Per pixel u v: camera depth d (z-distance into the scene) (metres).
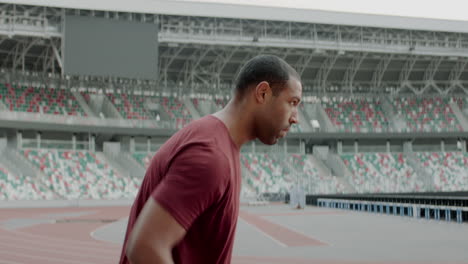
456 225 20.42
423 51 49.06
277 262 11.43
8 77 44.28
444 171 49.00
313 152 51.81
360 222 22.52
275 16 43.97
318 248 13.77
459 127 52.41
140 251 1.59
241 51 48.28
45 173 40.47
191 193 1.62
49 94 45.41
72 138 46.09
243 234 17.77
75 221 24.27
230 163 1.74
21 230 19.61
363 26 46.31
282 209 34.66
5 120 40.50
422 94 55.38
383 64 53.53
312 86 54.62
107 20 39.72
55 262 11.73
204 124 1.83
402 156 51.22
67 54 38.66
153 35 40.84
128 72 40.00
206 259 1.81
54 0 38.38
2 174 38.00
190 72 51.00
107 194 40.91
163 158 1.79
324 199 37.47
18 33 38.28
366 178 47.91
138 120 46.88
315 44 46.34
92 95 47.78
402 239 15.62
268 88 1.92
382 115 53.50
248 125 1.97
